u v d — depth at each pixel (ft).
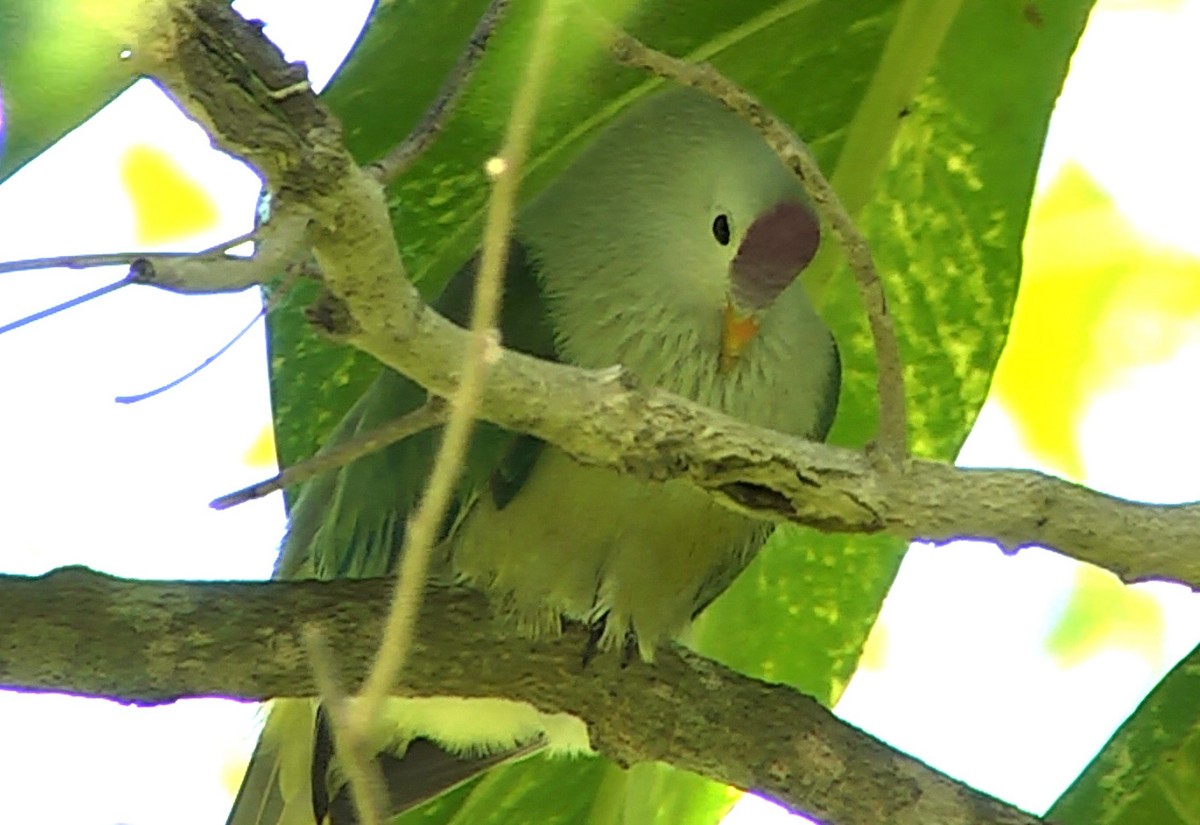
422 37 24.70
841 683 31.07
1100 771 25.90
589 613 26.81
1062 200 40.65
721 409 27.89
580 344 27.78
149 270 16.11
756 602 30.91
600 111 28.71
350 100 25.20
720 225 27.73
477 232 27.66
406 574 15.25
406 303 18.17
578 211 28.35
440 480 15.28
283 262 16.76
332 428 26.89
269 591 24.30
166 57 16.10
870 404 30.86
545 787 31.30
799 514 20.57
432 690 26.22
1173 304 40.16
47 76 16.60
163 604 23.80
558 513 26.63
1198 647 26.27
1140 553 20.71
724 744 26.25
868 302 19.86
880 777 25.80
